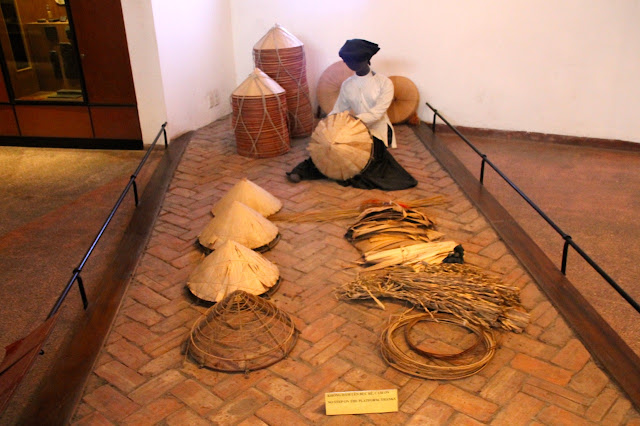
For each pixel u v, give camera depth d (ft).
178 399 9.13
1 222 15.83
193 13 21.59
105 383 9.48
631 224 15.40
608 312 11.82
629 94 20.03
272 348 10.21
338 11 22.67
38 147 21.98
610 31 19.57
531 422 8.58
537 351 10.12
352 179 17.24
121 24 19.56
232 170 18.61
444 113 22.85
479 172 18.97
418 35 21.99
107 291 11.94
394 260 12.63
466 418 8.67
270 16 23.75
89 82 20.66
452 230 14.48
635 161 19.79
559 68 20.65
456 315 10.88
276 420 8.69
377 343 10.39
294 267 12.85
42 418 8.70
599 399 8.99
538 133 21.76
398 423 8.61
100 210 16.47
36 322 11.70
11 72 21.02
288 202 16.19
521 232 14.17
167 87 20.56
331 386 9.36
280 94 19.07
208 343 10.35
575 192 17.42
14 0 19.98
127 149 21.53
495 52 21.24
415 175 18.06
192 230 14.70
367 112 18.06
